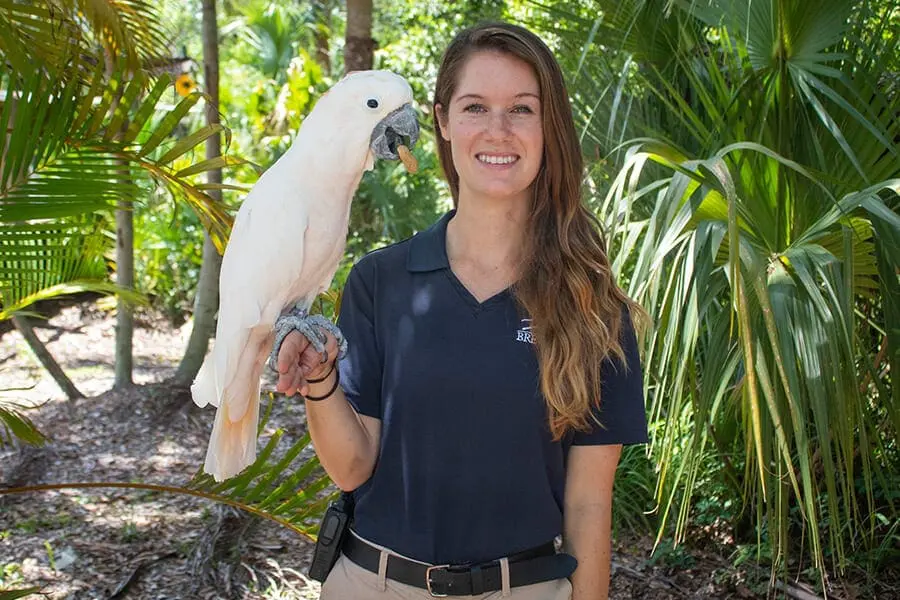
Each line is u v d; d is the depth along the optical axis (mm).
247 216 1873
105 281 4133
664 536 4473
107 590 4148
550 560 1807
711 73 3670
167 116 2818
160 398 6676
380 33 11609
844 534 4062
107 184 2650
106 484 2939
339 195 1909
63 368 7973
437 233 1901
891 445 3996
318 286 2053
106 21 3885
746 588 3984
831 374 2861
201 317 6848
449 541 1783
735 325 3109
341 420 1817
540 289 1789
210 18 6441
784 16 3367
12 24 3084
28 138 2512
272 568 4387
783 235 3416
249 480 2842
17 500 5195
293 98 10750
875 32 3627
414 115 1871
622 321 1892
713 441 3910
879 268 3195
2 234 2580
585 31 4043
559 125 1834
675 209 2664
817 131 3557
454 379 1772
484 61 1809
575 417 1761
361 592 1819
